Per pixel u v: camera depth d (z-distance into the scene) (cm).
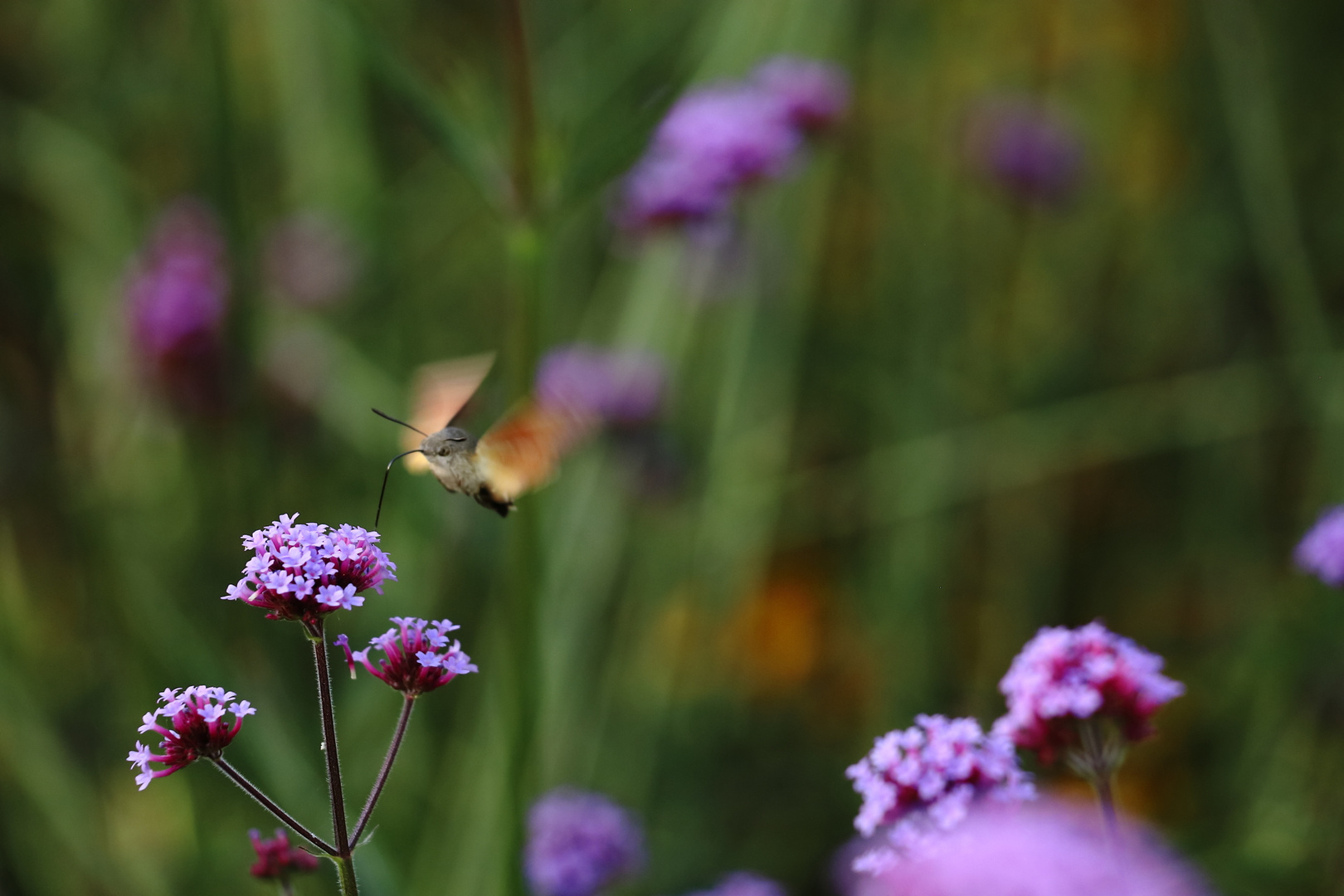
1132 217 245
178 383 176
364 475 188
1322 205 230
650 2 192
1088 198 244
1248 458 217
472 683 178
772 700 208
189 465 185
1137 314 239
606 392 182
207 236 188
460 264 224
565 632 173
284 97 207
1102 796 147
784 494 211
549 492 175
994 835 143
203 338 174
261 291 195
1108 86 257
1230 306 232
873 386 221
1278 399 212
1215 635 209
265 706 165
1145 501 223
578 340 209
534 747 162
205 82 179
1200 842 171
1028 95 246
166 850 171
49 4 186
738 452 203
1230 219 231
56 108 186
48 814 167
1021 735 148
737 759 198
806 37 206
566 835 166
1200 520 219
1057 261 242
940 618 209
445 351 222
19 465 177
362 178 209
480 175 161
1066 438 212
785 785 193
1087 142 241
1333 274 225
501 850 162
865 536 217
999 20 249
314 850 144
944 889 143
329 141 208
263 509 180
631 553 196
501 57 197
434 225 221
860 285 234
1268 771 175
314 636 143
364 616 173
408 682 144
